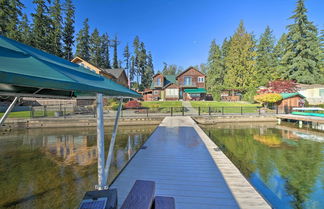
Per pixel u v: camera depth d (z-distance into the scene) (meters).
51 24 23.11
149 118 11.91
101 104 2.07
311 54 20.98
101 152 2.06
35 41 20.58
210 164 3.40
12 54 1.26
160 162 3.52
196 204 2.08
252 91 20.88
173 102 20.94
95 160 4.89
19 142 7.18
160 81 27.98
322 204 2.73
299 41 22.00
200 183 2.62
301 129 9.52
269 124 11.58
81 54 30.39
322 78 20.73
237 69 25.56
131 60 43.69
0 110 15.23
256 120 12.48
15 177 3.79
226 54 33.16
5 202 2.86
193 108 17.45
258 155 5.08
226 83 26.75
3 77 0.89
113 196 1.47
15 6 18.14
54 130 10.14
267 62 26.89
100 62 34.53
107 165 2.39
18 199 2.94
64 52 26.00
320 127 9.56
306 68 21.27
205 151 4.29
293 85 18.27
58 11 24.72
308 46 21.28
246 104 19.20
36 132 9.51
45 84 1.08
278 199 2.88
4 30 17.44
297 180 3.51
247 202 2.11
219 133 8.55
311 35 21.34
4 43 1.42
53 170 4.17
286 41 23.73
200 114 13.83
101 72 20.39
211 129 9.80
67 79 1.25
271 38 29.66
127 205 1.29
